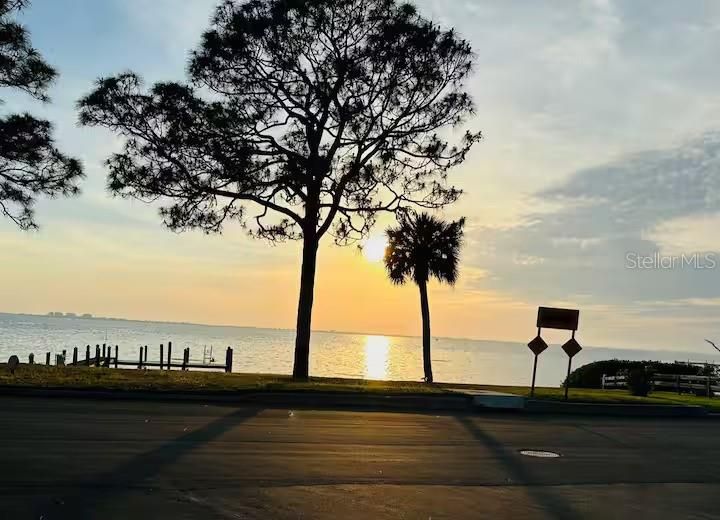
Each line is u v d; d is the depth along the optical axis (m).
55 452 11.23
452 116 27.42
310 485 10.05
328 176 26.41
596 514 9.45
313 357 107.12
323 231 27.23
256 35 24.84
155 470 10.35
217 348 111.69
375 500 9.45
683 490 11.38
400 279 38.78
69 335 127.38
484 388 25.70
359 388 21.42
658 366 40.38
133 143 25.69
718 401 27.14
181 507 8.52
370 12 25.67
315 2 24.81
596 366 41.75
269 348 123.56
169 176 25.42
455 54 26.56
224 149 25.47
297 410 18.33
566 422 19.25
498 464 12.60
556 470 12.39
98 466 10.41
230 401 19.42
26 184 24.53
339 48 25.91
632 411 22.28
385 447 13.45
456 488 10.48
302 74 25.83
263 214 27.62
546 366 127.31
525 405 21.42
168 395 19.25
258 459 11.58
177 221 26.28
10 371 23.11
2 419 14.18
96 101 24.59
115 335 142.75
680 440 17.03
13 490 8.88
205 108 25.28
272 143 26.48
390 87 26.00
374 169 26.83
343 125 25.92
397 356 137.75
